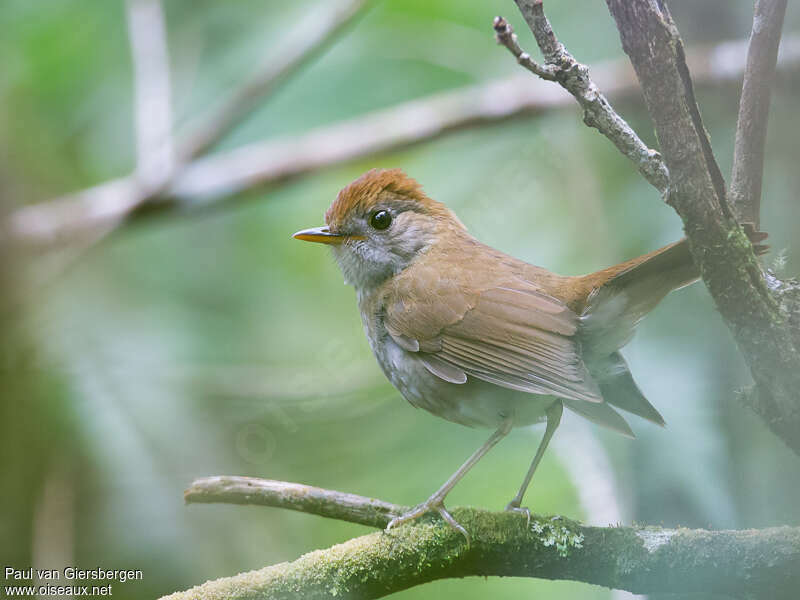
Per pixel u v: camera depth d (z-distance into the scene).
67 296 12.02
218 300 12.50
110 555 10.46
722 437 8.69
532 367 7.34
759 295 5.27
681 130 4.96
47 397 11.23
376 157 12.05
